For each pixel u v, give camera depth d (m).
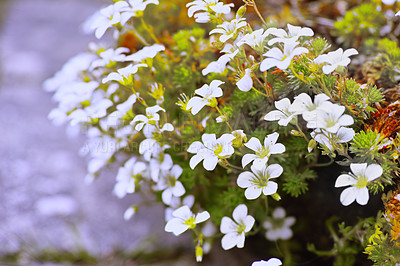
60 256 0.54
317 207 0.45
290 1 0.52
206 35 0.49
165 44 0.49
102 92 0.46
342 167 0.43
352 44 0.47
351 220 0.44
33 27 0.99
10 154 0.66
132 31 0.46
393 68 0.43
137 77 0.46
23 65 0.86
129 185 0.44
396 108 0.40
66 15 1.03
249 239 0.47
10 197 0.59
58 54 0.89
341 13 0.51
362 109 0.40
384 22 0.47
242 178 0.39
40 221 0.56
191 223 0.39
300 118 0.42
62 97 0.45
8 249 0.54
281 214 0.45
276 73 0.42
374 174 0.37
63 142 0.68
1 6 1.07
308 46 0.40
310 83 0.39
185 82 0.45
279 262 0.38
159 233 0.55
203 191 0.47
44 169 0.64
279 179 0.44
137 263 0.53
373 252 0.39
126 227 0.56
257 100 0.43
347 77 0.43
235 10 0.49
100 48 0.48
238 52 0.40
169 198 0.42
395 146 0.39
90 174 0.49
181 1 0.51
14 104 0.76
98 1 1.09
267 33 0.39
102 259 0.54
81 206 0.58
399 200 0.38
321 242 0.46
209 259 0.52
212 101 0.39
